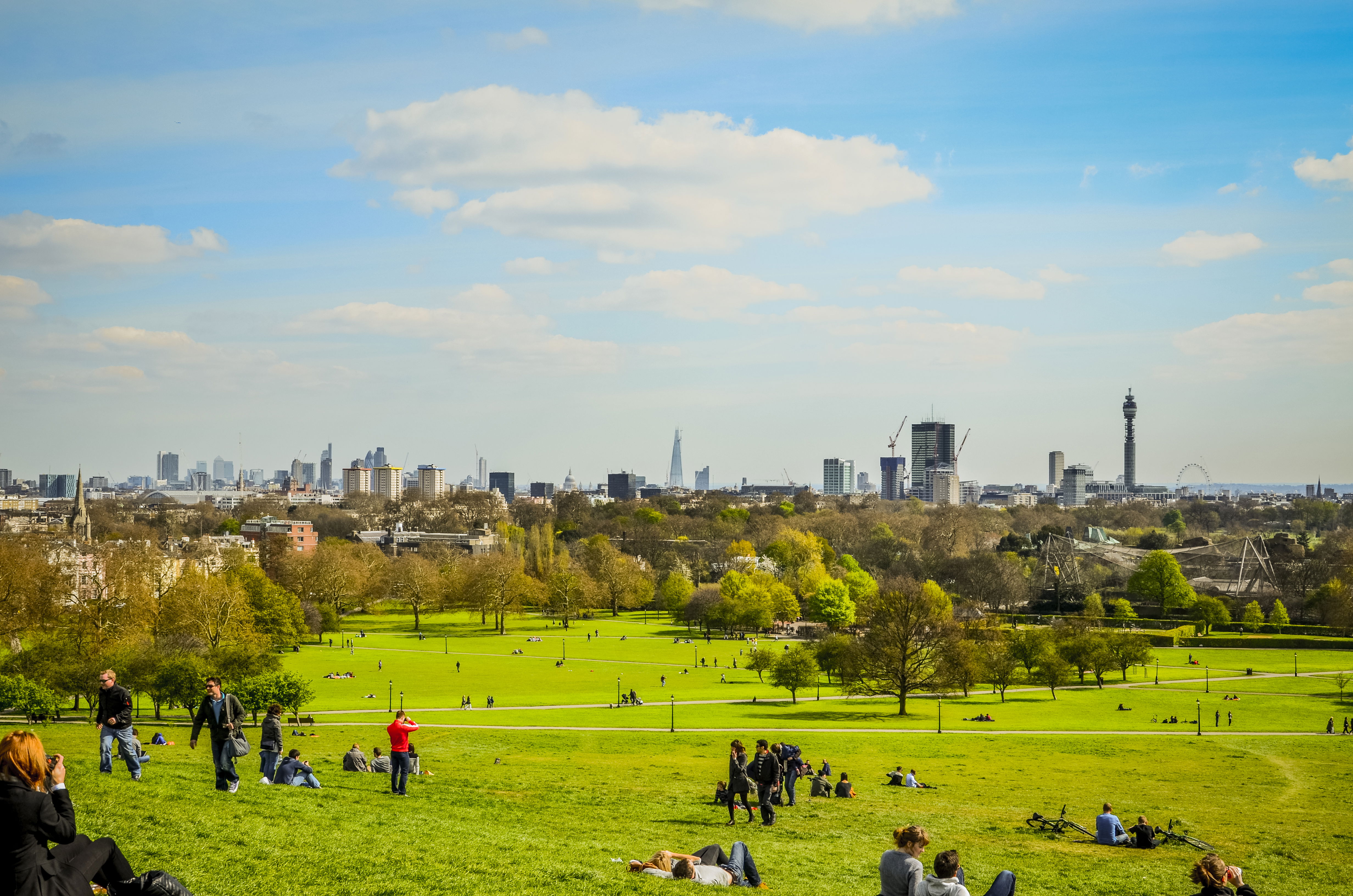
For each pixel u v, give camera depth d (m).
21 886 13.04
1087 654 136.62
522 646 176.50
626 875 23.89
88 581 163.75
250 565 187.88
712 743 80.69
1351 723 97.19
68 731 59.78
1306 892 35.00
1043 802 53.88
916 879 18.70
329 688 122.50
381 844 25.27
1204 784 63.41
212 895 19.83
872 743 82.50
